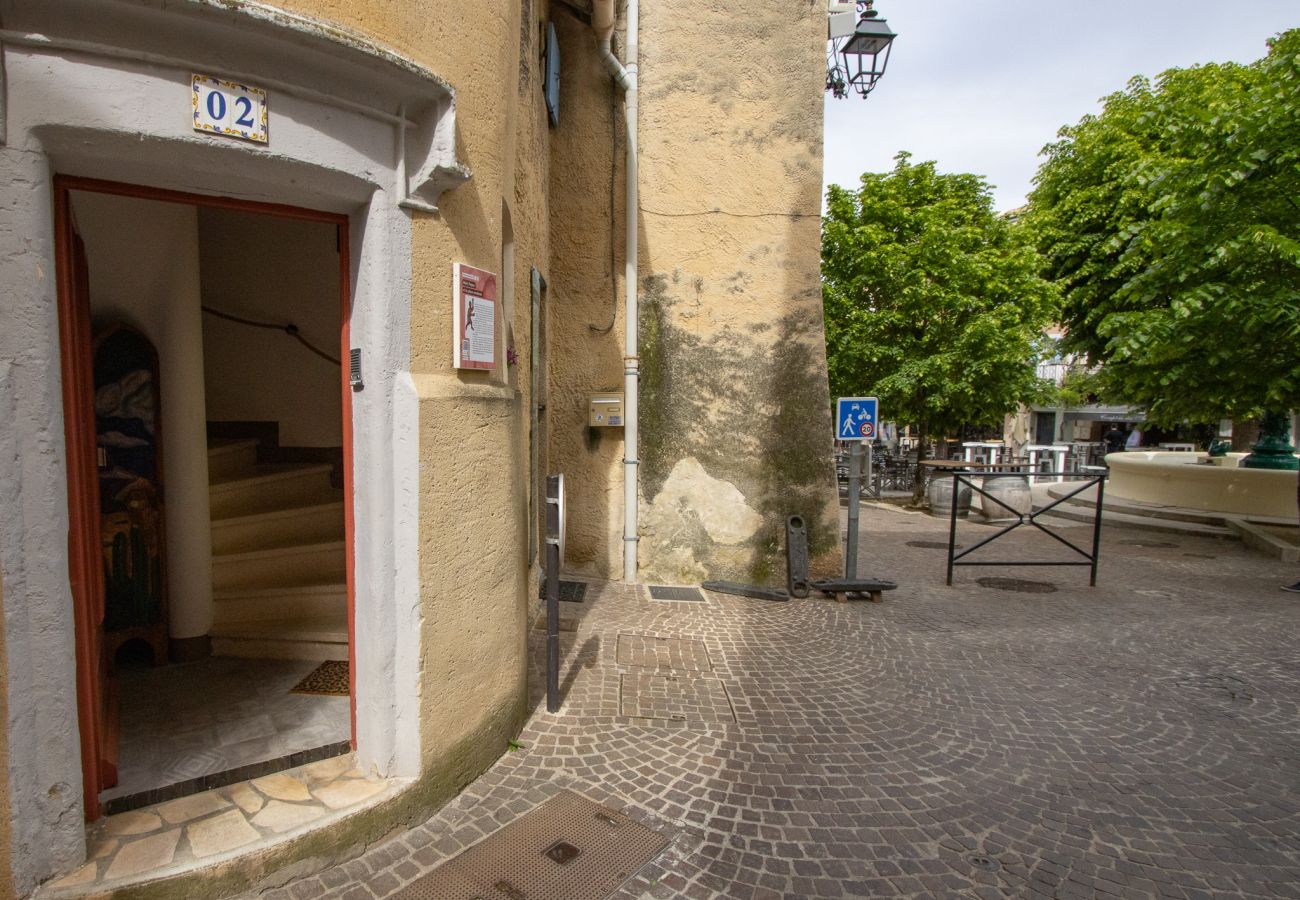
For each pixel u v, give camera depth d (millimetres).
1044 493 15688
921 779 3203
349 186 2404
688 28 6309
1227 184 7602
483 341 2930
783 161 6395
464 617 2852
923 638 5289
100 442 3602
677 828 2740
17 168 1843
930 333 12711
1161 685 4441
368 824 2486
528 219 4828
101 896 2012
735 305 6461
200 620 3883
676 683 4188
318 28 2111
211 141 2070
